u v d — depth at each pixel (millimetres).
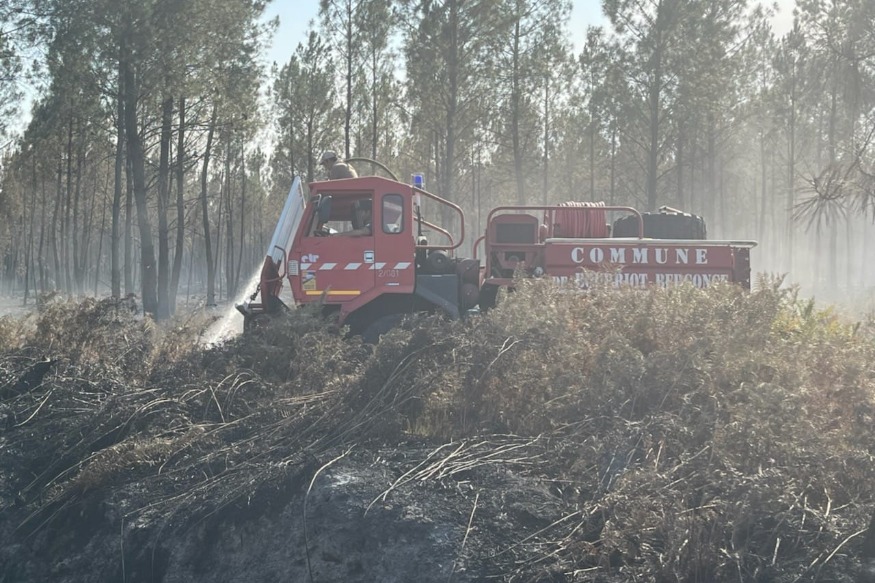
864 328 9250
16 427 7594
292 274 11062
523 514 5211
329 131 37156
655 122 34375
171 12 24078
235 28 26375
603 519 4953
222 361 7879
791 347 6809
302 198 11508
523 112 33562
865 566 4422
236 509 5816
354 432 6527
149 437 6871
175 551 5719
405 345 7062
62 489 6449
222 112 28359
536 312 7414
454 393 6832
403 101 35281
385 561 5039
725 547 4613
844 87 12406
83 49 24062
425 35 30594
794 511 4793
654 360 6184
